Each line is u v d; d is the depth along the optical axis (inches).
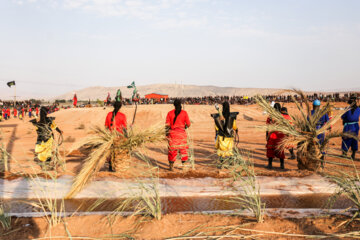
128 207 174.6
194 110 1209.4
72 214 160.6
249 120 992.9
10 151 400.2
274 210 168.7
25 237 135.1
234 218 156.3
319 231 138.8
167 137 288.5
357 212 155.2
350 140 347.9
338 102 1183.6
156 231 139.6
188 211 171.0
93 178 229.8
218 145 283.1
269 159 300.7
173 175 259.3
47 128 285.3
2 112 1568.7
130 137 263.7
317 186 222.4
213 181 236.7
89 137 263.0
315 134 268.1
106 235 136.1
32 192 201.8
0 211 151.3
